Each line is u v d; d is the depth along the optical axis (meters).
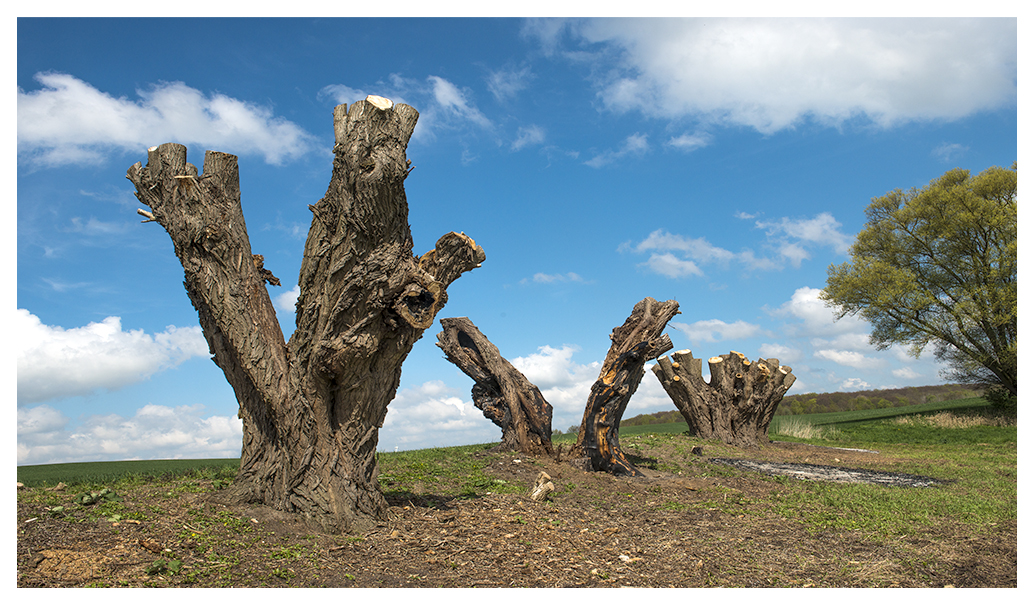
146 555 4.73
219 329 6.43
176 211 6.11
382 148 5.76
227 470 8.38
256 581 4.45
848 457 15.88
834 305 32.25
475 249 6.79
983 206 27.27
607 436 11.19
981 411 27.61
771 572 5.21
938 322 28.95
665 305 11.95
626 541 6.10
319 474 6.03
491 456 11.66
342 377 6.04
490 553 5.39
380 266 5.81
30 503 5.79
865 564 5.43
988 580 5.03
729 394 17.36
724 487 9.88
